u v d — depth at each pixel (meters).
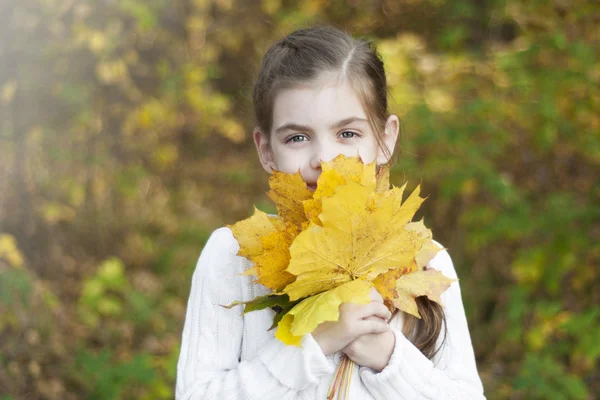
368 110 1.52
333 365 1.46
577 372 3.36
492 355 3.57
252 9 5.09
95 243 4.21
